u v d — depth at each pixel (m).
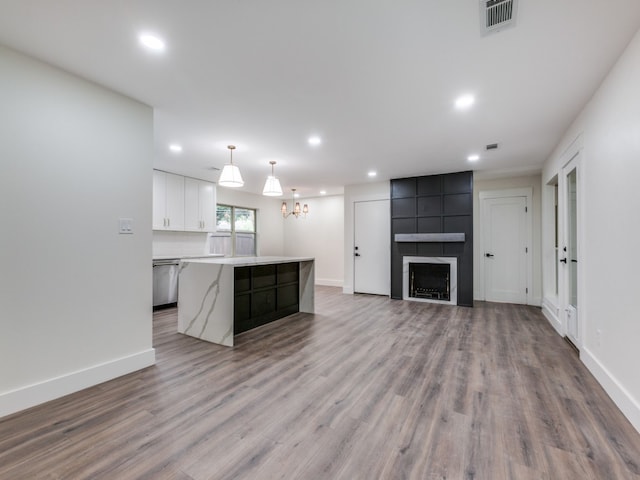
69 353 2.20
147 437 1.69
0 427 1.77
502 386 2.30
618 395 2.00
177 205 5.41
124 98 2.55
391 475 1.42
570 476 1.41
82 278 2.28
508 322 4.15
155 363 2.73
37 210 2.06
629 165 1.92
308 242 8.30
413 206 5.72
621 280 2.02
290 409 1.99
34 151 2.04
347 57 2.04
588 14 1.65
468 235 5.23
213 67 2.16
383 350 3.07
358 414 1.93
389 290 6.15
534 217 5.36
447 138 3.59
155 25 1.73
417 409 1.99
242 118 3.03
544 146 3.86
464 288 5.25
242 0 1.54
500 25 1.73
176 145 3.85
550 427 1.79
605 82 2.28
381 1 1.55
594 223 2.52
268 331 3.75
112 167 2.46
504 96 2.58
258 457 1.54
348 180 6.07
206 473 1.43
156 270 4.91
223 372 2.55
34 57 2.03
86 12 1.62
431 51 1.98
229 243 7.23
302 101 2.68
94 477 1.40
